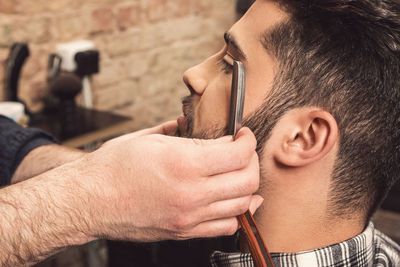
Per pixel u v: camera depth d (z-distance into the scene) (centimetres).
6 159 111
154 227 65
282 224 77
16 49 187
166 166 62
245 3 281
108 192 64
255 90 73
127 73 247
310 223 76
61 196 66
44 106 204
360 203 76
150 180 62
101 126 181
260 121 73
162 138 65
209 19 285
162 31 259
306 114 70
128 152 64
